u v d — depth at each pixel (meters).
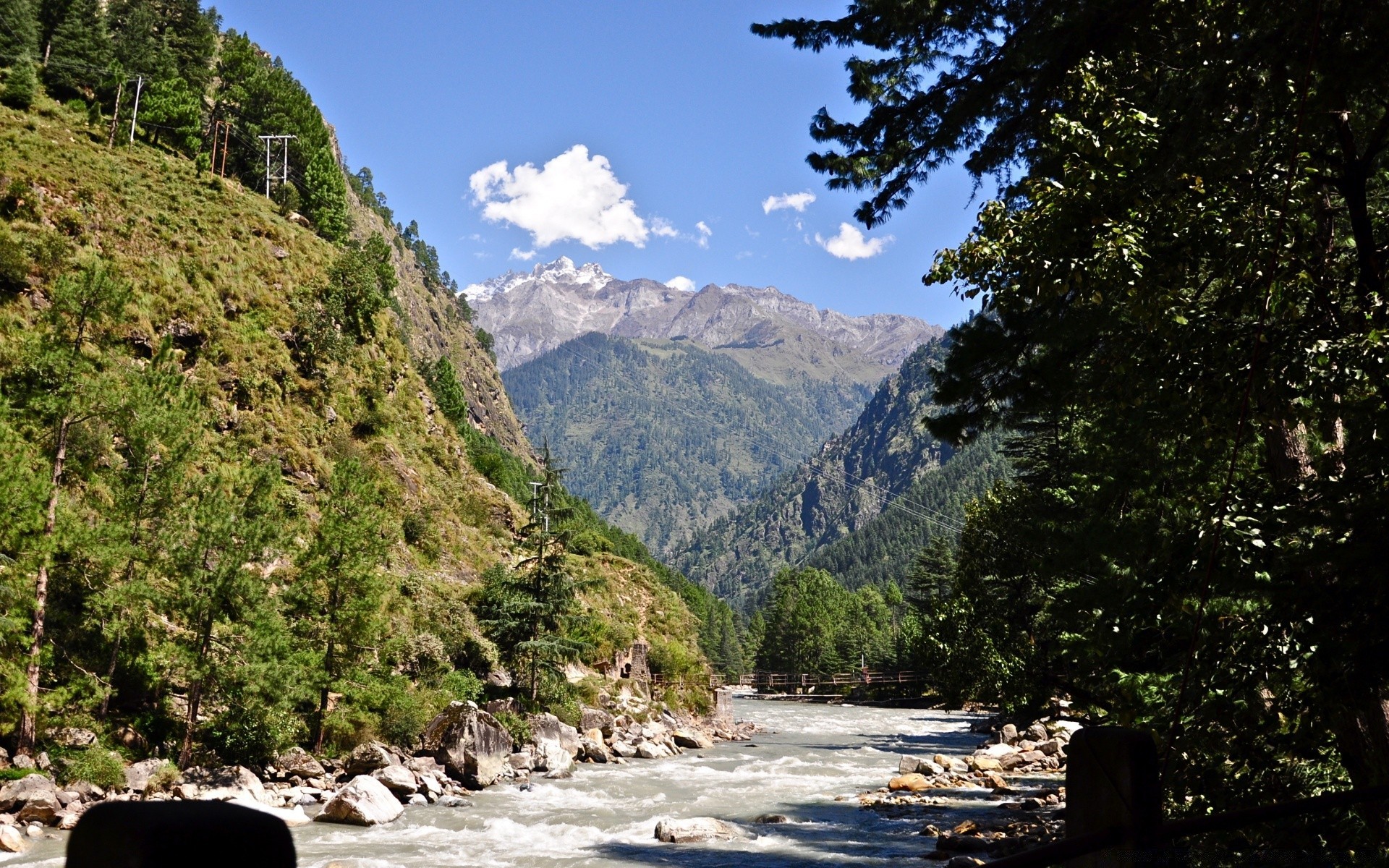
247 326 56.41
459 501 63.62
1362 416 7.45
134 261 53.03
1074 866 2.12
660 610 66.69
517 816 26.11
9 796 21.72
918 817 26.38
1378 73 7.30
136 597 27.09
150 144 78.44
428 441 66.56
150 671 29.34
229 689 28.17
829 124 12.38
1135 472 10.83
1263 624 7.27
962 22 11.42
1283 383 7.93
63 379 28.73
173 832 0.89
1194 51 9.54
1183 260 9.17
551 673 45.19
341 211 99.44
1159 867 2.15
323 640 31.69
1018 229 9.96
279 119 101.19
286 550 31.09
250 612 28.03
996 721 57.97
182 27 103.44
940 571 95.38
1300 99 7.57
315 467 51.97
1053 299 10.09
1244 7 8.66
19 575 26.02
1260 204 8.60
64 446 28.16
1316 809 2.99
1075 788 2.29
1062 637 16.58
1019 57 10.21
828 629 137.62
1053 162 10.59
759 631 187.62
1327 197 9.71
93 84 80.38
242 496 32.03
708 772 37.50
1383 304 7.55
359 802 24.20
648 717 52.34
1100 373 10.34
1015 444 33.75
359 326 66.00
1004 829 23.92
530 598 45.00
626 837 23.20
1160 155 8.80
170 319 51.34
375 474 55.06
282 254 64.81
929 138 11.93
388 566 48.38
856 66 12.27
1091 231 9.24
